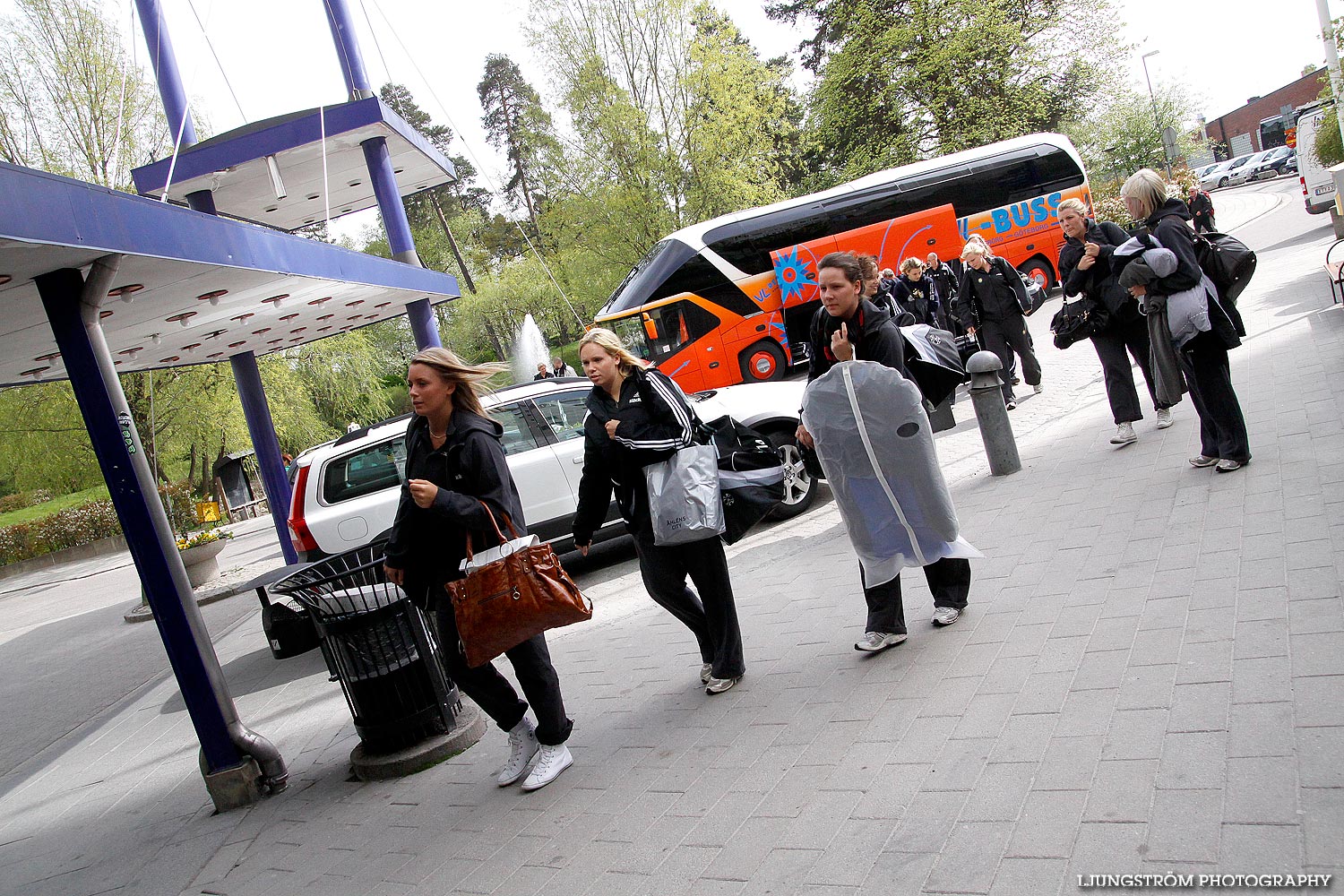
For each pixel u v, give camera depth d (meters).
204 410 19.56
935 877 2.88
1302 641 3.65
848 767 3.74
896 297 11.58
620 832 3.77
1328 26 17.77
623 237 30.70
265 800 5.33
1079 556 5.34
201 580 15.29
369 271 9.09
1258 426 6.75
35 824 6.07
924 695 4.16
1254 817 2.73
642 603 7.41
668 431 4.74
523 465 8.70
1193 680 3.61
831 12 47.84
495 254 64.62
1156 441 7.32
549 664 4.52
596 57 29.50
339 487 8.32
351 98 14.31
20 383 7.85
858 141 43.50
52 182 4.19
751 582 6.91
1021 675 4.08
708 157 30.22
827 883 3.02
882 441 4.54
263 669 8.81
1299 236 20.39
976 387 7.72
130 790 6.25
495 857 3.88
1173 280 5.80
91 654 12.52
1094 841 2.83
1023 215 23.05
